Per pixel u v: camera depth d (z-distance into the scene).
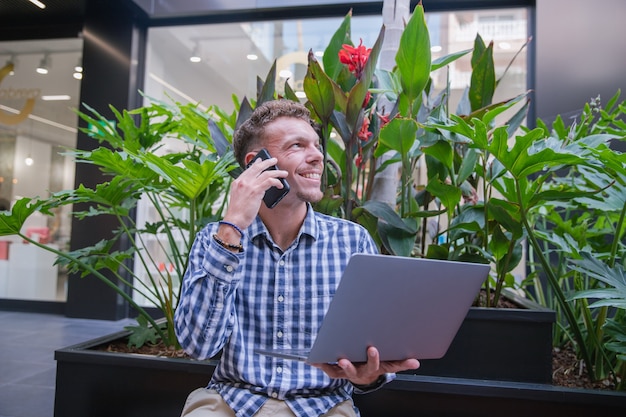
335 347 0.79
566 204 1.84
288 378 1.01
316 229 1.09
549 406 1.29
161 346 1.77
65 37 4.58
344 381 1.07
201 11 4.10
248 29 4.23
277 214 1.08
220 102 4.27
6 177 4.62
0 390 2.30
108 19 4.14
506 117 3.81
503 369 1.39
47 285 4.49
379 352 0.84
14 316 4.23
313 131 1.07
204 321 0.90
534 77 3.73
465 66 3.81
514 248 1.64
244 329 1.04
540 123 1.83
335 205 1.48
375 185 1.79
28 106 4.64
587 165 1.34
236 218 0.92
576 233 1.78
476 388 1.33
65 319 4.09
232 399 1.00
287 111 1.06
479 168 1.65
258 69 4.21
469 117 1.52
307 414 0.97
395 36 1.83
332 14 4.09
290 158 1.02
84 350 1.58
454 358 1.41
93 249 1.77
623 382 1.39
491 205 1.46
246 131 1.09
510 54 3.86
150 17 4.23
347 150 1.51
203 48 4.29
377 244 1.68
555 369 1.63
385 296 0.78
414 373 1.43
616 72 3.32
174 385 1.47
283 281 1.05
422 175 3.03
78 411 1.52
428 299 0.83
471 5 3.90
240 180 0.94
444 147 1.55
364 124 1.53
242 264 0.96
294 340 1.03
